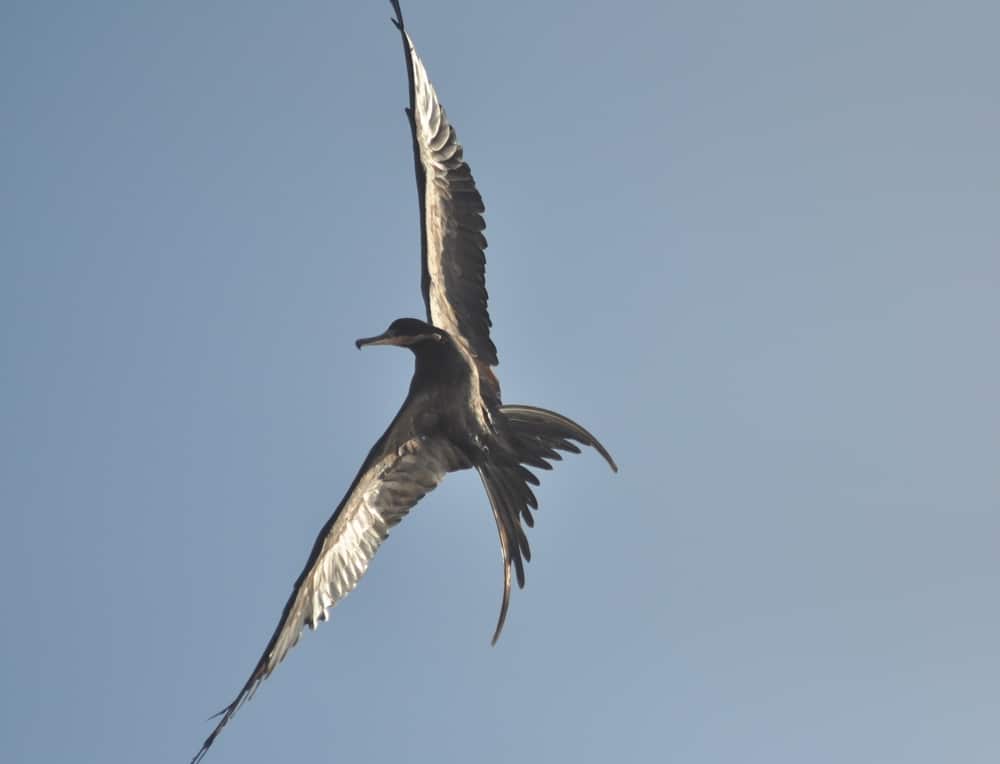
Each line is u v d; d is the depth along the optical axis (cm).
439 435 1325
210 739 1162
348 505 1277
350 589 1268
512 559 1314
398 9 1335
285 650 1220
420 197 1339
